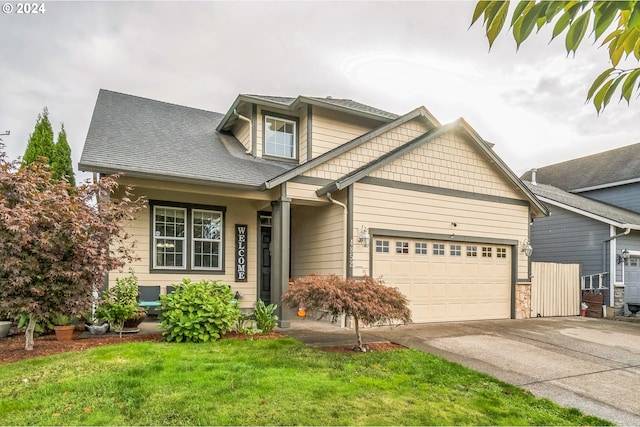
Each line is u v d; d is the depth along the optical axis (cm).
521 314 1062
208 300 645
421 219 936
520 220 1092
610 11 110
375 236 880
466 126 987
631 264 1321
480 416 365
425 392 419
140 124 1011
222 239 941
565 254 1417
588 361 589
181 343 600
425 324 893
